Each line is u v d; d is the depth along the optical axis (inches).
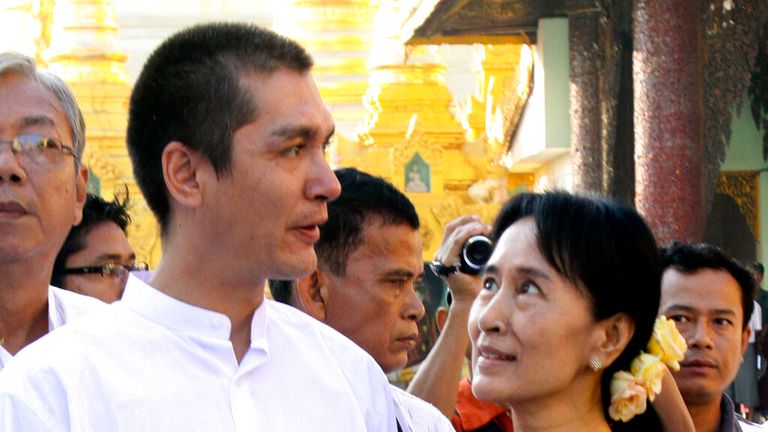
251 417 119.0
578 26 551.5
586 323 135.5
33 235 160.9
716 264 186.5
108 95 706.8
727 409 190.9
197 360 119.6
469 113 726.5
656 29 415.5
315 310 169.3
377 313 169.3
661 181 414.9
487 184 672.4
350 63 802.8
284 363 124.3
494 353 136.1
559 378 134.9
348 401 125.5
